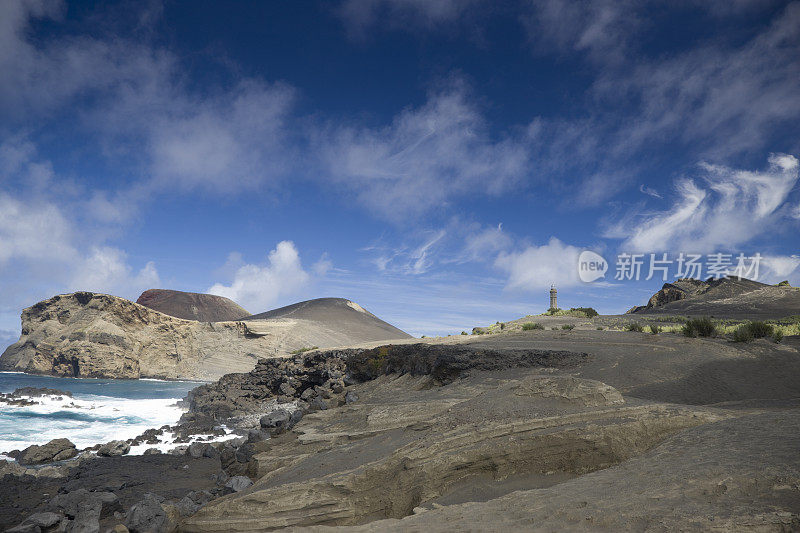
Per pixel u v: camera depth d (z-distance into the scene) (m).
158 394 68.06
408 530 6.18
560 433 9.80
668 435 9.84
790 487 5.62
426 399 18.44
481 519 6.20
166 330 125.69
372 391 28.39
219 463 21.23
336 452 12.62
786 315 54.94
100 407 47.19
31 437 30.20
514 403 12.16
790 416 9.12
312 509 9.71
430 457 9.80
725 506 5.35
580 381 12.58
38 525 11.18
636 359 21.91
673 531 4.81
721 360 21.05
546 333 37.09
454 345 29.89
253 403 43.78
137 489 16.61
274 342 135.38
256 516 9.74
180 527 10.46
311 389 39.59
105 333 112.38
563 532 5.23
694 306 73.12
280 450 15.59
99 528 11.40
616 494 6.34
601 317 62.88
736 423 9.16
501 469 9.62
